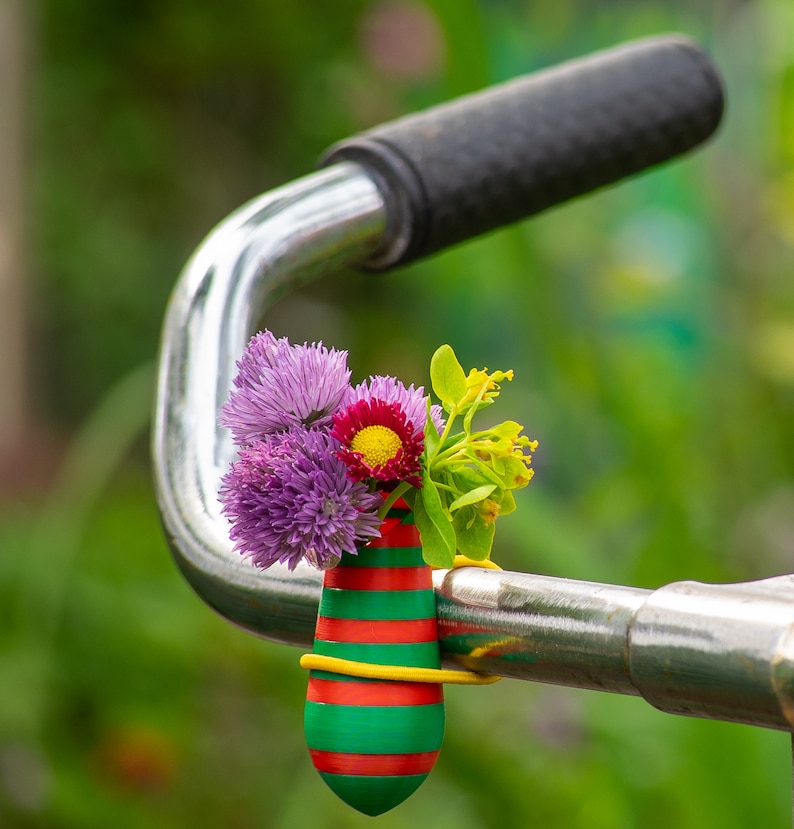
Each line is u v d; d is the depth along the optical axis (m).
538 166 0.79
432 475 0.58
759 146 2.29
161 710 1.96
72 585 2.02
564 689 1.78
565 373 1.67
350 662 0.58
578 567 1.50
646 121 0.81
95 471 1.92
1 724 1.81
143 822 1.85
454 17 1.45
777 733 1.35
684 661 0.53
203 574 0.64
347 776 0.58
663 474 1.55
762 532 1.85
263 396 0.59
